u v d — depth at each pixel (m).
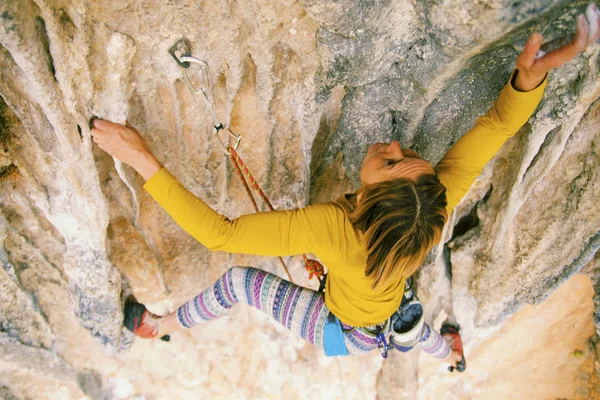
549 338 3.52
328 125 2.37
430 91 2.03
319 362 3.43
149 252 2.69
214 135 2.27
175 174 2.38
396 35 1.86
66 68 1.73
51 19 1.60
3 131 2.05
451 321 3.16
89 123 1.92
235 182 2.52
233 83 2.03
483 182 2.56
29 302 2.69
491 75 2.03
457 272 2.96
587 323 3.45
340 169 2.57
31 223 2.46
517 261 2.73
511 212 2.53
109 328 2.63
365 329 2.05
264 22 1.85
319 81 2.06
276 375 3.40
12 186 2.28
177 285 2.88
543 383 3.66
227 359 3.35
